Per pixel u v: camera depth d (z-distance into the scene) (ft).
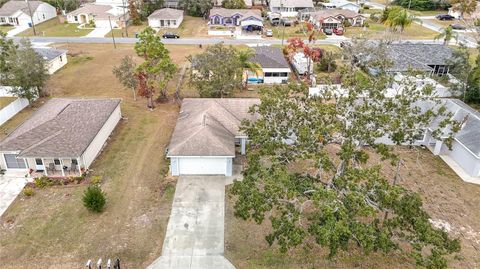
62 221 87.25
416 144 124.57
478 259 79.20
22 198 94.79
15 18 265.13
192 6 297.12
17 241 81.41
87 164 106.11
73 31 254.06
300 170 106.52
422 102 125.80
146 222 87.51
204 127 107.24
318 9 310.65
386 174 107.86
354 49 175.42
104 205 92.07
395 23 237.66
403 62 176.14
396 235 71.56
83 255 78.28
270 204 69.72
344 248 68.64
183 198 95.55
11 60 137.90
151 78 149.59
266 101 88.94
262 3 340.18
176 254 78.79
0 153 102.12
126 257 77.92
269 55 184.75
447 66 181.78
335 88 96.27
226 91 144.36
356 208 65.26
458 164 113.91
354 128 80.38
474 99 153.38
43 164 102.22
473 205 96.27
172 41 231.71
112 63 194.49
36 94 147.13
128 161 110.83
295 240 63.52
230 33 249.75
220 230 85.30
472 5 283.38
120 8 287.28
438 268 61.67
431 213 92.63
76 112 120.88
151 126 131.95
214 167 104.17
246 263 76.69
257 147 91.66
